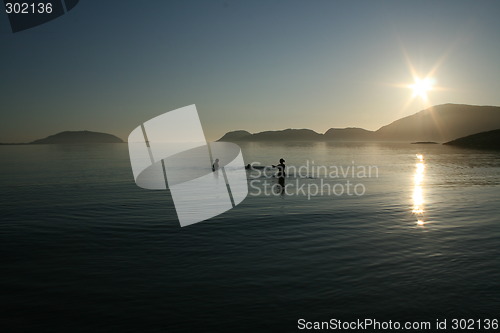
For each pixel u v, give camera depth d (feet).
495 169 133.59
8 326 19.52
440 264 29.37
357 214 50.96
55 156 292.40
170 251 33.45
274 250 33.73
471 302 22.29
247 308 21.59
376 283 25.41
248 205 58.75
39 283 25.71
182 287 24.85
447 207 56.24
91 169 143.13
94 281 26.04
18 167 155.74
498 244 35.42
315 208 55.77
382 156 246.06
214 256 31.86
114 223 45.50
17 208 56.18
